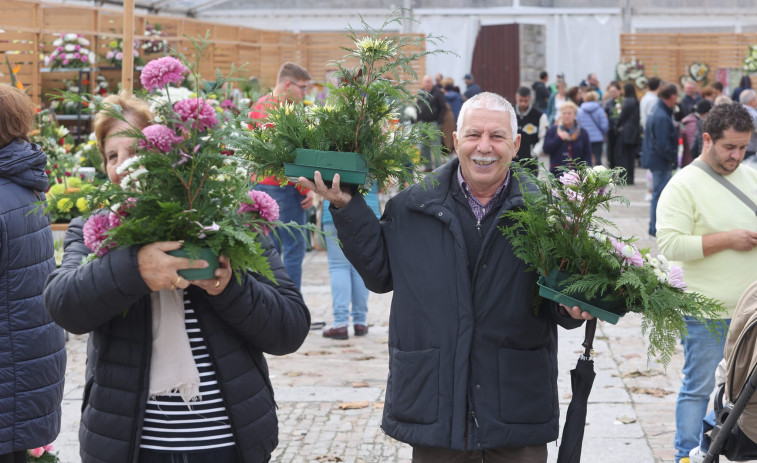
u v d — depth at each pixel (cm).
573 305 318
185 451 279
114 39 1359
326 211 746
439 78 2167
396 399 337
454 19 2398
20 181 347
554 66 2442
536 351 337
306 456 512
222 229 260
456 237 332
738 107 462
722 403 386
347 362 691
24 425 344
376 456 513
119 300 264
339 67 327
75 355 720
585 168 321
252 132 324
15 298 342
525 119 1268
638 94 2383
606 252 315
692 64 2411
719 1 2419
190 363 278
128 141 282
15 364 342
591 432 543
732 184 468
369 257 338
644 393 611
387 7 2369
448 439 327
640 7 2439
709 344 455
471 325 329
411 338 334
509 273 331
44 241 355
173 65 262
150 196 259
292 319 297
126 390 277
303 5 2362
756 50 2286
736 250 456
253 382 288
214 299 275
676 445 472
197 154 262
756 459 366
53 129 894
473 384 329
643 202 1565
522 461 338
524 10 2408
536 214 320
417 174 337
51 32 1255
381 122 327
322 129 322
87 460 283
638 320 813
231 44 1917
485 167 331
